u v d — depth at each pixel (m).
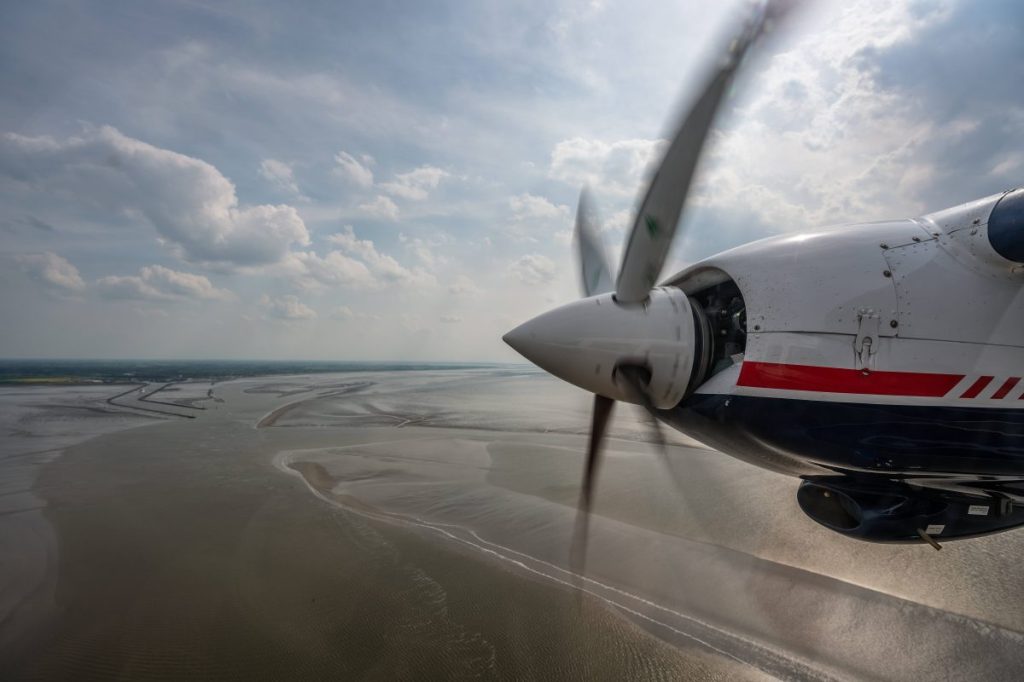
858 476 4.26
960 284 3.62
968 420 3.54
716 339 4.27
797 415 3.71
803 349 3.67
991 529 4.62
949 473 3.79
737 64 3.13
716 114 3.37
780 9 2.88
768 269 3.93
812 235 4.02
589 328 4.24
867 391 3.57
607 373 4.24
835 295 3.69
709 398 4.10
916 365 3.54
